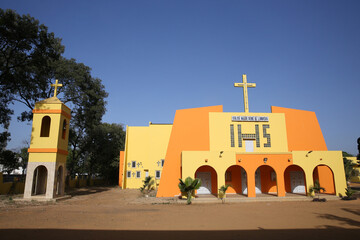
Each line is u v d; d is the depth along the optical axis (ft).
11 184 87.15
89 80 116.26
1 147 92.89
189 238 27.66
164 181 77.10
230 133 79.97
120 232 30.37
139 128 126.21
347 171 123.13
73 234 29.19
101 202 68.54
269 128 81.35
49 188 68.90
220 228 33.04
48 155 70.28
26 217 41.01
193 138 79.87
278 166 71.00
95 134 140.05
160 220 38.93
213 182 78.95
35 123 71.82
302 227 33.78
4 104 92.53
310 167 71.56
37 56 81.82
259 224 35.81
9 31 72.13
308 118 85.20
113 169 169.17
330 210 49.16
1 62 80.23
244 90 84.43
